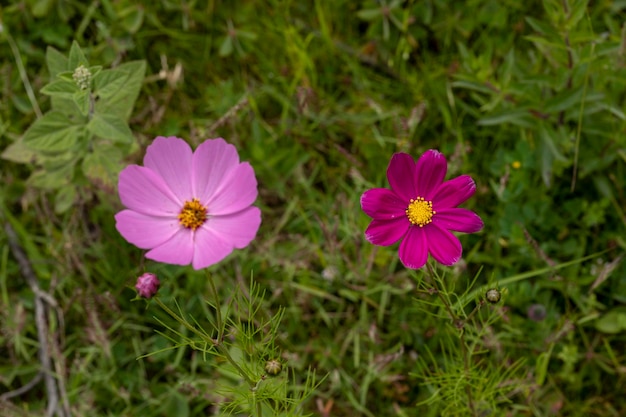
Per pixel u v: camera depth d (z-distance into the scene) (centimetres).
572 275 75
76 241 80
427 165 59
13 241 81
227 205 62
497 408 73
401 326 76
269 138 82
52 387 77
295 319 77
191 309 78
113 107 72
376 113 83
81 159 77
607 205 76
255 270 79
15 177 83
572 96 73
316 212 81
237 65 86
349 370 76
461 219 59
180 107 85
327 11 86
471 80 76
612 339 76
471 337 67
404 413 74
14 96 84
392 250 77
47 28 85
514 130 80
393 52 86
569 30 71
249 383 62
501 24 83
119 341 78
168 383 77
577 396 75
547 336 74
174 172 63
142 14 85
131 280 78
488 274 77
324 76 85
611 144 75
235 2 86
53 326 78
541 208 76
